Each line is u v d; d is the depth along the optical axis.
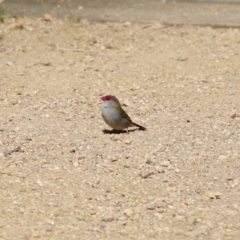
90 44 19.98
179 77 17.55
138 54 19.22
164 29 21.23
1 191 11.43
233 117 14.91
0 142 13.38
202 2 24.03
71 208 10.89
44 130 14.09
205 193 11.38
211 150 13.08
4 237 9.99
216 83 17.19
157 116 14.99
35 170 12.21
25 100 15.98
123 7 23.53
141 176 11.95
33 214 10.70
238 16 22.41
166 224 10.45
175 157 12.73
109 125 13.84
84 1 24.06
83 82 17.20
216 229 10.32
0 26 21.41
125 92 16.58
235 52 19.30
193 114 15.14
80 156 12.70
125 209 10.83
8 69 18.03
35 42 20.12
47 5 23.66
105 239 9.98
